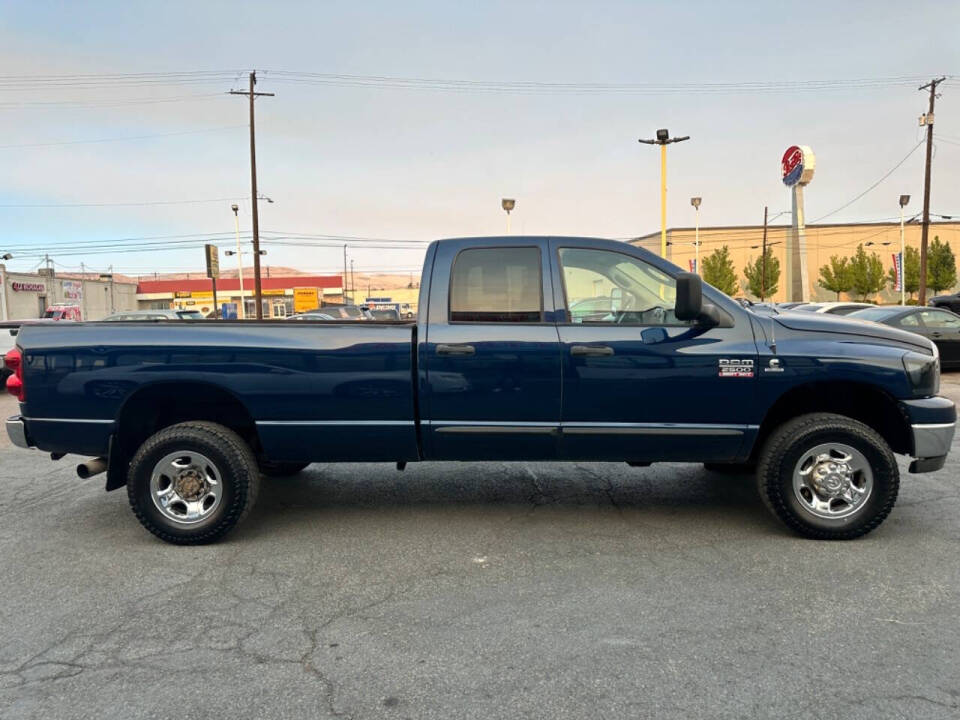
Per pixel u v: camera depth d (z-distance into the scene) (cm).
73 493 555
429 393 421
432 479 582
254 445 468
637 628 311
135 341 422
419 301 430
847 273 5762
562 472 604
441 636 306
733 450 423
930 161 3080
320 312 2411
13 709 252
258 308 3447
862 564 385
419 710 250
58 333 429
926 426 414
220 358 421
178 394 447
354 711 250
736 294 5709
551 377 417
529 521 468
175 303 6762
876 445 408
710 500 515
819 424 414
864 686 262
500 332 420
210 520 423
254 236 3441
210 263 3416
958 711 246
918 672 272
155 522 424
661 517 475
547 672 275
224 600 347
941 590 349
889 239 6575
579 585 360
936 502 499
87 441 429
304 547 423
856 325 431
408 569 386
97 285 5641
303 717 246
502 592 353
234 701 257
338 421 426
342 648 296
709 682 266
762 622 316
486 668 278
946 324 1315
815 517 418
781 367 411
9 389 439
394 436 430
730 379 412
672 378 413
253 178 3428
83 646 301
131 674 277
